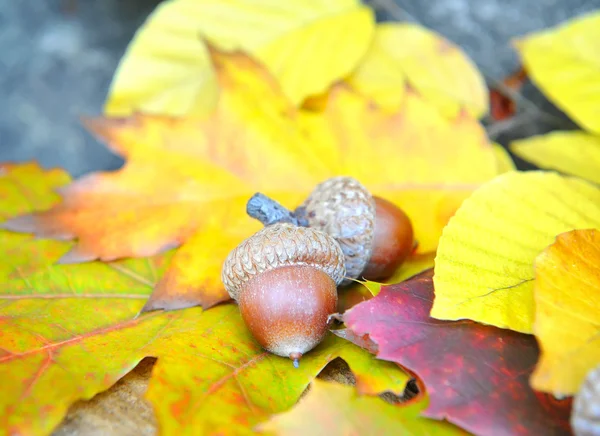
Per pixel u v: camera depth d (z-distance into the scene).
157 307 0.17
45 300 0.17
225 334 0.16
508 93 0.24
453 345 0.15
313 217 0.17
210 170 0.19
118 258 0.19
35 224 0.19
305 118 0.20
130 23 0.28
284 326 0.15
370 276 0.18
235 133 0.20
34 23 0.29
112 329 0.17
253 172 0.19
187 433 0.14
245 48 0.22
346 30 0.22
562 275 0.15
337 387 0.14
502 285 0.15
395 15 0.25
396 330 0.15
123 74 0.22
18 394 0.15
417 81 0.23
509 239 0.16
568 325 0.14
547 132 0.24
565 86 0.21
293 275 0.16
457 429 0.14
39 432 0.14
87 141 0.28
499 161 0.21
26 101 0.28
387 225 0.17
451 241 0.16
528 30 0.24
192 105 0.22
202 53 0.22
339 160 0.20
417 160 0.20
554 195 0.17
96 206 0.19
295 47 0.22
